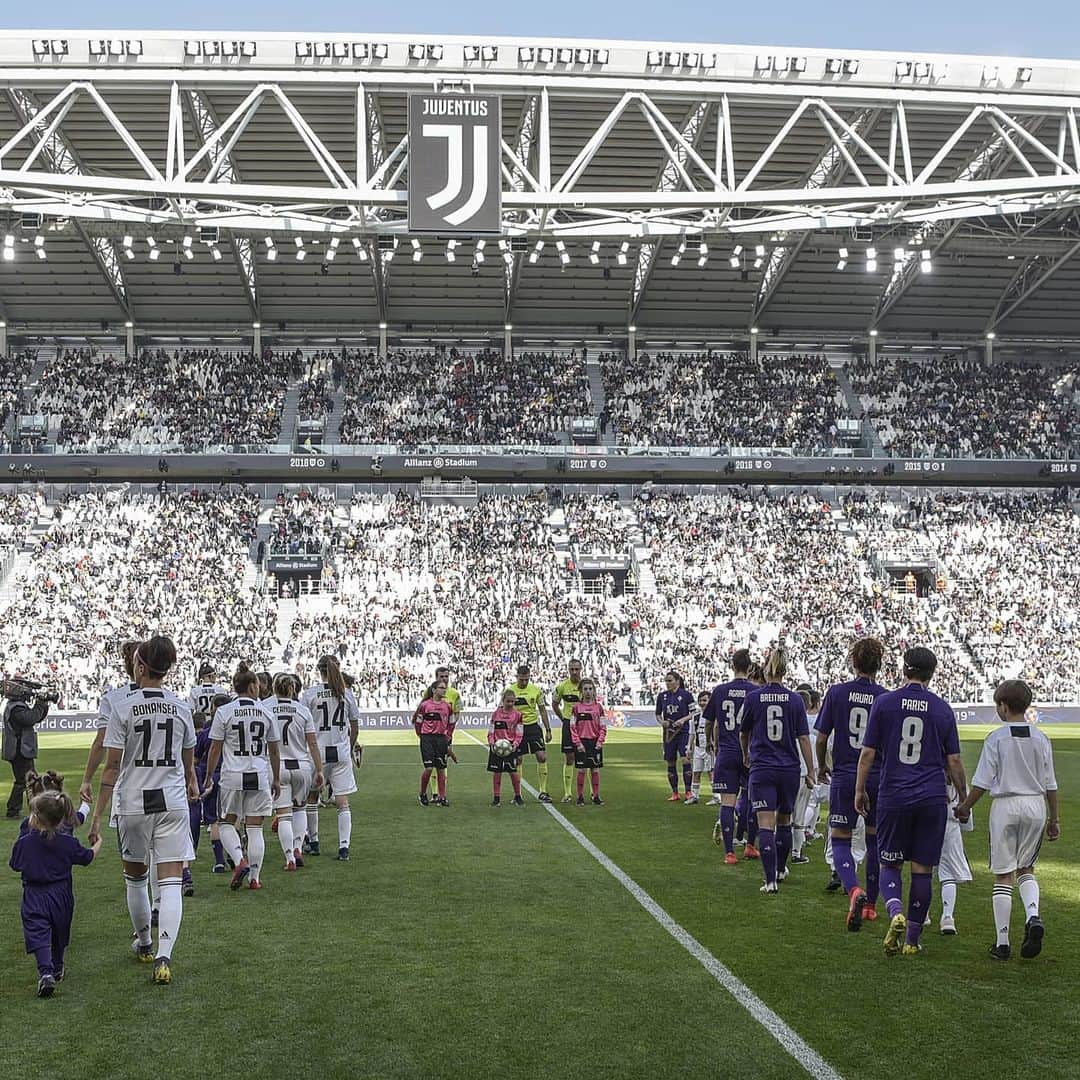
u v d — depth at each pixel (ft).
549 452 171.01
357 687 137.39
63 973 23.30
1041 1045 18.98
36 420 170.91
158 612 148.56
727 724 37.83
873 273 174.50
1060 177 106.11
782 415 181.57
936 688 142.61
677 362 189.98
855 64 111.14
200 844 41.60
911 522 173.88
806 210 119.65
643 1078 17.60
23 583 152.35
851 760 27.68
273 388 179.93
